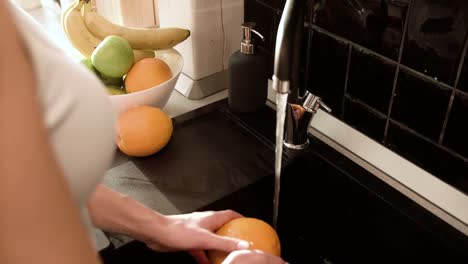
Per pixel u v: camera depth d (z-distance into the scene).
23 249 0.22
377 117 0.74
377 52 0.70
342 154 0.80
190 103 0.95
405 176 0.73
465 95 0.61
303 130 0.79
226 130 0.86
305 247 0.84
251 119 0.88
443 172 0.67
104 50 0.79
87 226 0.45
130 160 0.79
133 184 0.74
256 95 0.87
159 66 0.83
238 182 0.74
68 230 0.23
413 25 0.63
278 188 0.72
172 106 0.94
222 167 0.77
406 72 0.67
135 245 0.64
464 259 0.62
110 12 1.05
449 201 0.68
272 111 0.90
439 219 0.67
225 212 0.66
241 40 0.92
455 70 0.61
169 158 0.79
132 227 0.60
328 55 0.78
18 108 0.22
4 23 0.22
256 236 0.63
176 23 0.94
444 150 0.66
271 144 0.82
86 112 0.41
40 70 0.37
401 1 0.64
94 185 0.45
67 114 0.39
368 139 0.77
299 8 0.55
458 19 0.58
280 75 0.58
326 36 0.77
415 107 0.68
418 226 0.67
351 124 0.79
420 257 0.68
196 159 0.79
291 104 0.75
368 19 0.69
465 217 0.67
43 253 0.22
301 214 0.87
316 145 0.82
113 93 0.83
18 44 0.23
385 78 0.70
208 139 0.84
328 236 0.83
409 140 0.71
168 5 0.94
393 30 0.66
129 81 0.83
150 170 0.77
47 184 0.23
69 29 0.85
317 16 0.77
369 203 0.73
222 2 0.90
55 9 1.28
